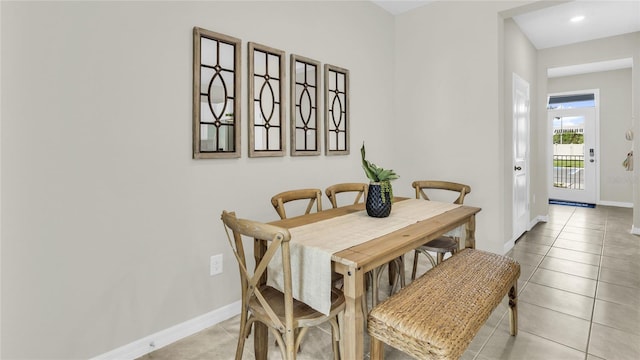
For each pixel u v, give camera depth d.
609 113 6.11
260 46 2.28
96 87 1.59
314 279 1.38
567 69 6.00
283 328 1.32
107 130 1.63
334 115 2.93
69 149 1.52
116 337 1.69
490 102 3.02
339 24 2.96
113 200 1.66
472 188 3.18
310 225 1.80
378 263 1.40
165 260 1.87
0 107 1.35
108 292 1.66
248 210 2.27
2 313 1.38
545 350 1.77
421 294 1.45
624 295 2.40
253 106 2.24
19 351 1.42
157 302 1.84
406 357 1.74
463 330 1.20
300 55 2.59
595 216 5.20
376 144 3.46
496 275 1.66
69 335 1.55
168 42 1.83
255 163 2.30
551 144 6.80
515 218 3.77
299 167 2.62
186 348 1.84
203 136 2.00
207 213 2.05
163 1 1.81
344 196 3.10
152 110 1.78
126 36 1.68
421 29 3.47
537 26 3.82
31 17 1.40
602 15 3.55
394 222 1.87
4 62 1.35
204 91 1.99
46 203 1.46
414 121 3.56
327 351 1.81
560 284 2.61
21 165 1.40
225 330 2.03
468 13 3.12
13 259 1.39
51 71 1.46
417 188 2.88
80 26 1.53
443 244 2.30
